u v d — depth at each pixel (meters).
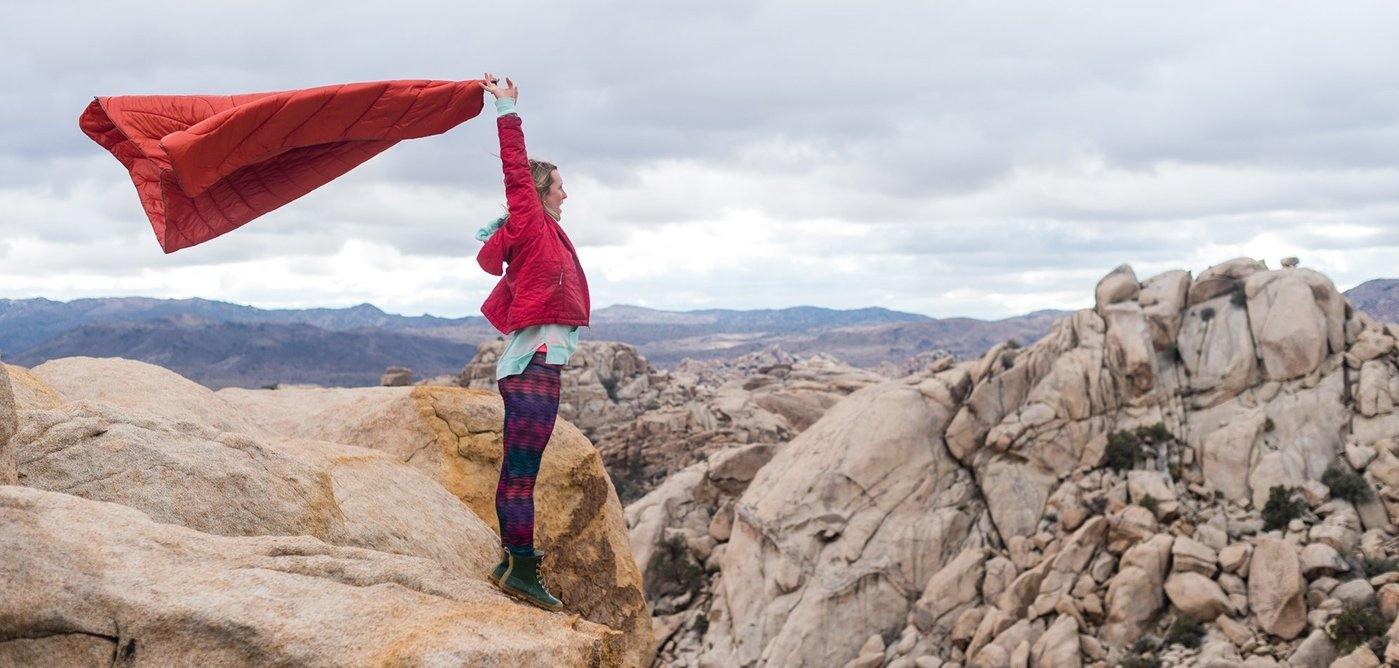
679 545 71.69
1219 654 47.88
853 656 58.38
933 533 62.06
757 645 59.81
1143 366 63.91
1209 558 52.88
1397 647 42.41
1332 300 65.25
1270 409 62.16
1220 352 65.00
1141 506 57.81
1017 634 53.38
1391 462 56.69
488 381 129.62
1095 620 52.91
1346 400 61.66
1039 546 59.69
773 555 63.56
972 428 66.06
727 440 109.38
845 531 63.41
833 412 73.75
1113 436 63.16
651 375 144.12
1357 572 50.59
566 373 134.62
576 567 8.97
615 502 10.30
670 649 64.31
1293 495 56.72
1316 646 46.66
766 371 160.50
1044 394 65.38
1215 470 59.69
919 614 58.56
